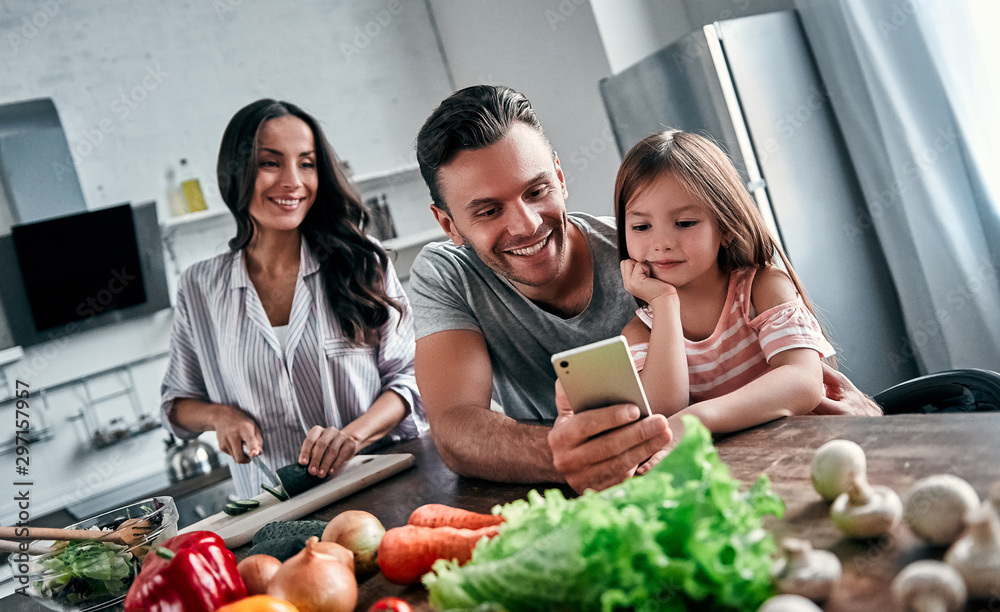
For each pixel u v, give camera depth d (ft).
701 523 1.65
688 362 4.27
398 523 3.17
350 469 4.25
